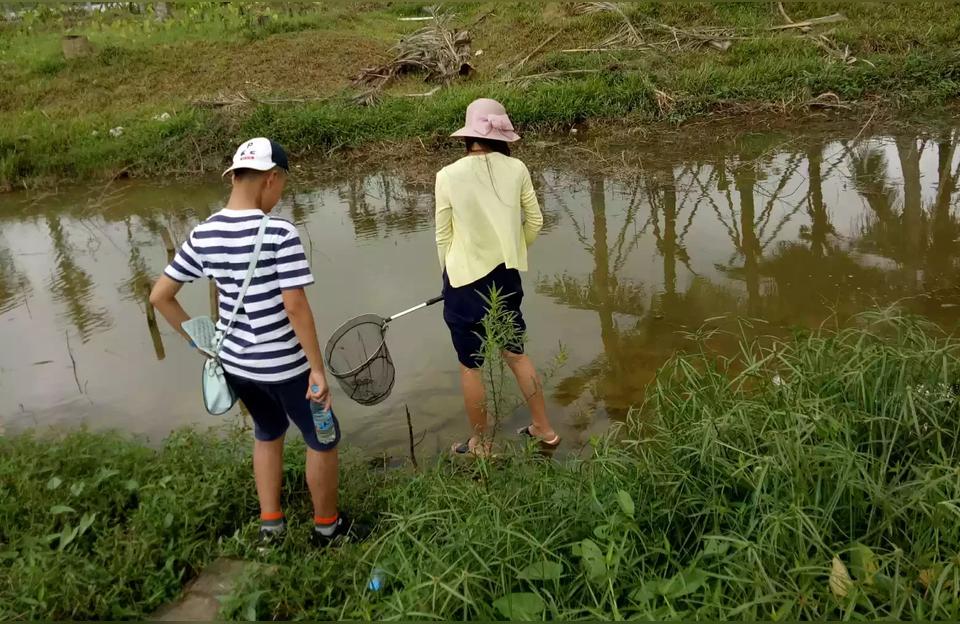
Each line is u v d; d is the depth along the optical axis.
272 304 2.77
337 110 10.09
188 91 12.19
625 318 5.11
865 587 2.26
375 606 2.53
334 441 2.96
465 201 3.56
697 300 5.27
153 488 3.33
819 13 12.20
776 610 2.28
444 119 9.65
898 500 2.50
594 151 8.70
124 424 4.35
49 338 5.43
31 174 9.30
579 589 2.54
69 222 7.94
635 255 6.06
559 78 10.80
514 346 3.64
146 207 8.27
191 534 3.14
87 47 13.96
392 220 7.40
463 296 3.60
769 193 7.13
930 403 2.85
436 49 12.22
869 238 6.01
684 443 3.08
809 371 3.27
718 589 2.31
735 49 11.09
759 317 4.97
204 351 2.91
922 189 6.90
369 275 6.05
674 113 9.63
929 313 4.80
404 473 3.66
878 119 9.03
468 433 4.08
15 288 6.33
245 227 2.72
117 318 5.73
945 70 9.75
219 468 3.60
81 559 2.90
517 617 2.35
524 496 2.98
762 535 2.43
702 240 6.25
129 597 2.82
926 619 2.15
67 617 2.72
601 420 4.07
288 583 2.81
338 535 3.18
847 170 7.52
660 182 7.63
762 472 2.60
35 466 3.56
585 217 6.93
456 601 2.45
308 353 2.79
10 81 13.04
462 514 2.94
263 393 2.93
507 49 12.59
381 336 3.70
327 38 14.41
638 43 11.50
